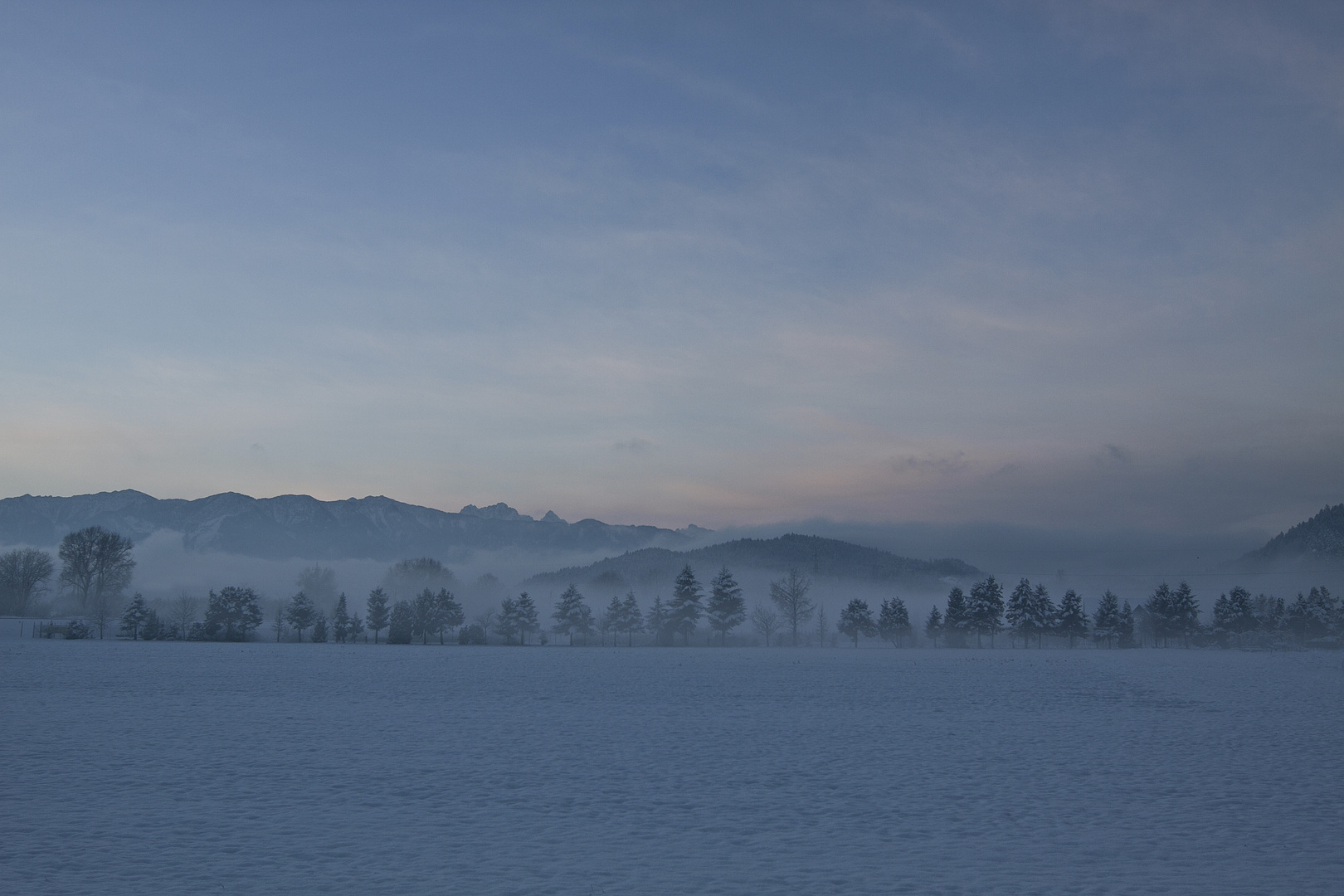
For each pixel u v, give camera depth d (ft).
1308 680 217.56
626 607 538.88
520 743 102.78
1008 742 107.34
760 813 67.51
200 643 426.92
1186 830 62.90
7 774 80.53
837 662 305.53
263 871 50.96
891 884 49.42
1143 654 400.06
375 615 512.63
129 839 58.18
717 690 179.32
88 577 592.60
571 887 48.44
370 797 72.08
